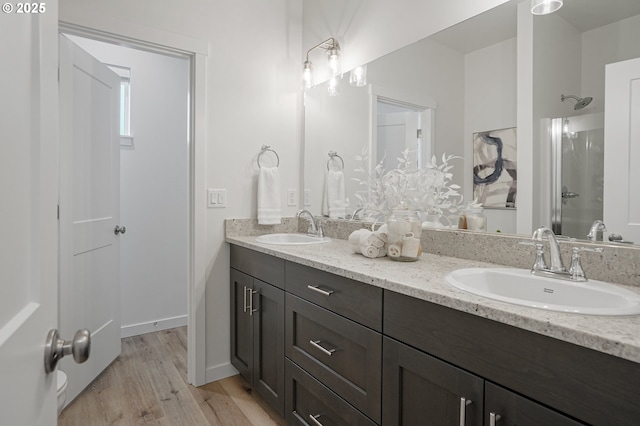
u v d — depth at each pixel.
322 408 1.53
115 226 2.54
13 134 0.44
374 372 1.24
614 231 1.22
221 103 2.34
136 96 3.00
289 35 2.64
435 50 1.79
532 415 0.81
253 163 2.47
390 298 1.18
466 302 0.93
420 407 1.09
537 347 0.81
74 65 2.07
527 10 1.46
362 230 1.74
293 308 1.70
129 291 3.01
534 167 1.43
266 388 1.94
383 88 2.06
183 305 3.26
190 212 2.28
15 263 0.45
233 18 2.39
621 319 0.80
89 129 2.23
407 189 1.93
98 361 2.32
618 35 1.22
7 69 0.41
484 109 1.60
